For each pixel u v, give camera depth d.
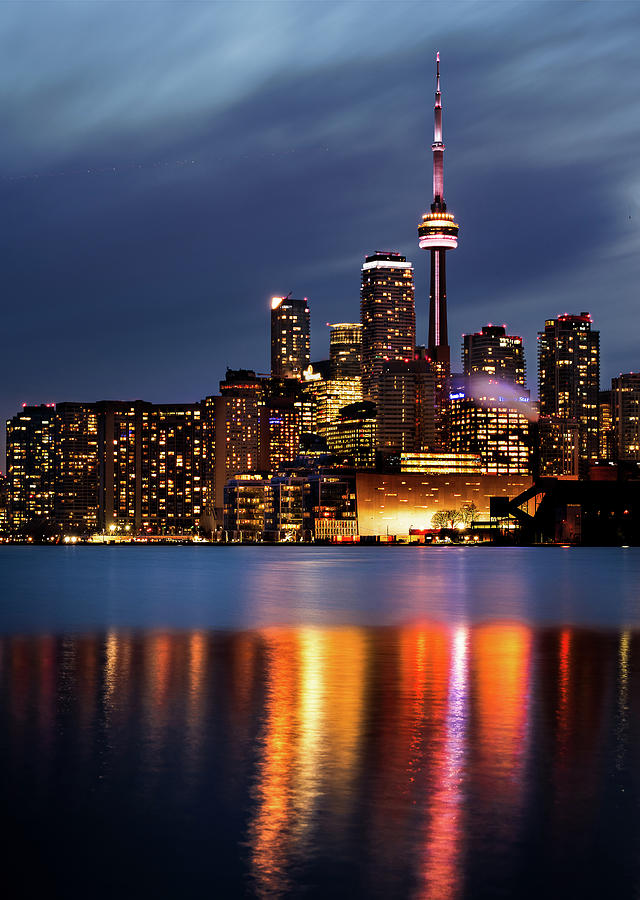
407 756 29.47
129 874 20.02
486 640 66.06
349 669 49.72
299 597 121.00
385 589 139.12
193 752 30.09
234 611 96.62
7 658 55.25
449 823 23.03
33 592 136.00
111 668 50.28
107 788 25.95
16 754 29.84
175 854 21.09
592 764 28.45
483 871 20.17
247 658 54.97
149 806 24.33
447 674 47.56
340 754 29.80
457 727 33.94
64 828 22.73
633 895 19.08
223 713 36.72
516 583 157.00
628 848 21.41
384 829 22.61
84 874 20.03
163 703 39.09
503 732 33.06
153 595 127.19
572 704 38.66
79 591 138.50
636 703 38.88
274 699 40.03
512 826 22.80
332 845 21.59
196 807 24.23
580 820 23.23
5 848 21.48
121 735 32.66
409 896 19.03
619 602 110.81
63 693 41.66
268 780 26.73
